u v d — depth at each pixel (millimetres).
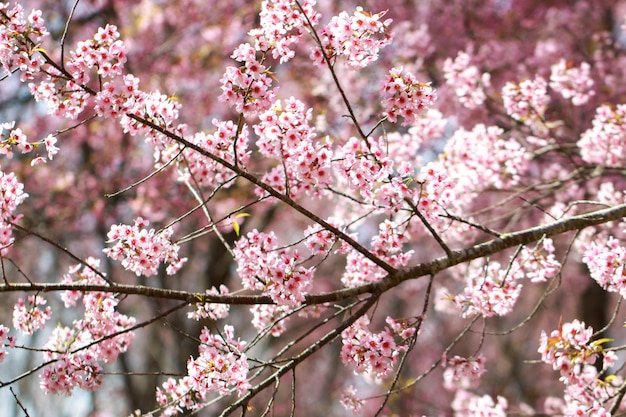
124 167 11695
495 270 5668
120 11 11719
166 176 10875
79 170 11898
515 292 5172
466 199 6883
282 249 4738
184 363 11844
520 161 6980
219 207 10734
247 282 4750
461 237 6902
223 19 11453
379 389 15211
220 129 4891
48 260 13773
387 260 5117
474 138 7031
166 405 4707
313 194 5270
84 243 13172
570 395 5621
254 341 4840
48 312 5020
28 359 16797
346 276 5293
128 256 4613
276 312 5395
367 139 4672
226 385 4492
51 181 11766
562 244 9727
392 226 4949
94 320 5016
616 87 9391
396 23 10734
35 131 11945
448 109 9016
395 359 4629
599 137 6715
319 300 4812
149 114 4508
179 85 11500
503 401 7238
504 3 11125
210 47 11125
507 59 10133
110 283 4609
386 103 4551
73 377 4797
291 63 10375
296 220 14938
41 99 4406
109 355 5098
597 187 8672
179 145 5062
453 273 8250
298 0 4512
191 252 13023
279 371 4559
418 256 12781
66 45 11391
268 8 4457
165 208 10953
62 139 12109
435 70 9867
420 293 16047
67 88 4434
